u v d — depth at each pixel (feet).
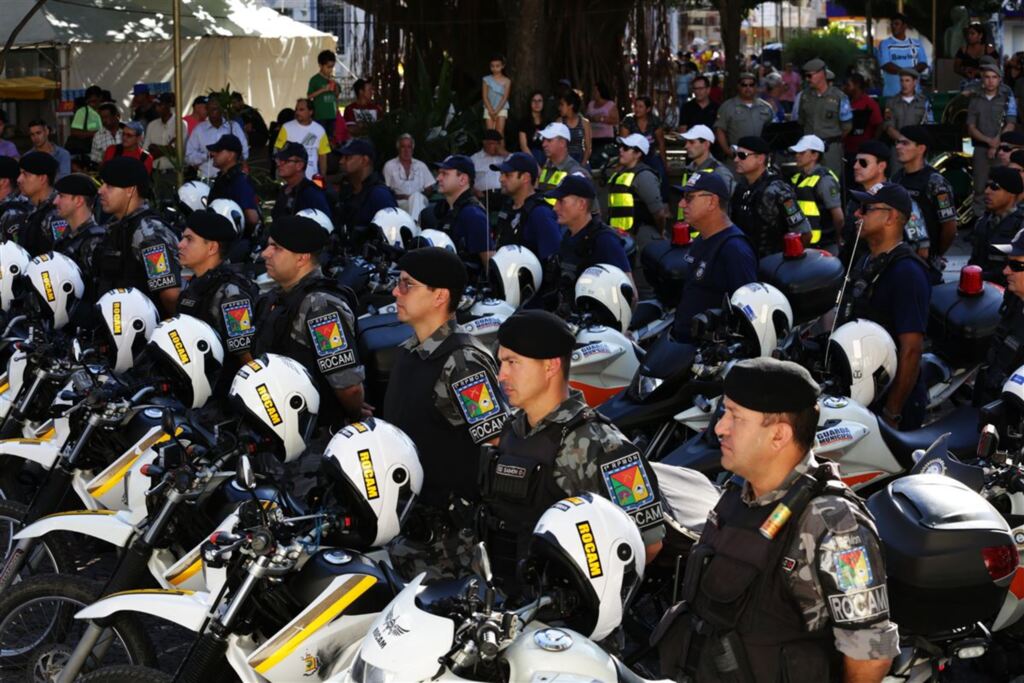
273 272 24.30
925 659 16.53
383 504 16.89
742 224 41.24
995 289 30.30
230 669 16.98
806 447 13.98
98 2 103.14
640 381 27.07
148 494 19.29
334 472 16.92
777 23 180.04
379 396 31.30
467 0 94.73
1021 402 20.40
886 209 27.37
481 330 33.45
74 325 32.65
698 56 185.06
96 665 19.39
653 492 16.38
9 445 24.44
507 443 17.08
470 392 19.04
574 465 16.33
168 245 32.35
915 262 27.17
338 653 16.56
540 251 37.65
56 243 40.93
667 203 59.52
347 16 126.52
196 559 19.12
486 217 38.34
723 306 26.66
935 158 70.33
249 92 114.42
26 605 20.31
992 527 15.98
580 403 16.70
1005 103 67.46
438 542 18.66
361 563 17.10
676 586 16.48
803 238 40.37
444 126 81.71
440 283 19.44
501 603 14.28
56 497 23.17
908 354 26.99
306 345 24.07
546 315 16.75
